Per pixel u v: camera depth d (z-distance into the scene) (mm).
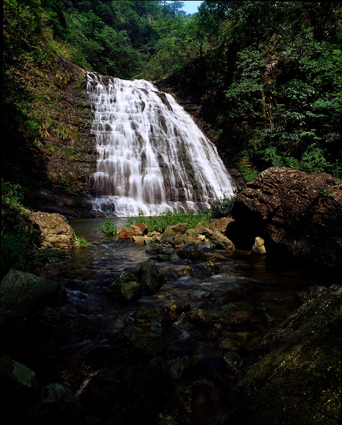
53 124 16828
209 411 1959
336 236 5324
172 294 4094
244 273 5262
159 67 36094
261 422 1652
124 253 6754
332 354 1790
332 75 16391
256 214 6895
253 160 19312
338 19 20062
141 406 2010
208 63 28156
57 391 2117
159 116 23531
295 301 3828
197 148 22500
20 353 2619
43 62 18844
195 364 2422
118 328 3125
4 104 12164
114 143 19172
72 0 41469
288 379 1867
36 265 5145
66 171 15719
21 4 17562
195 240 7559
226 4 22438
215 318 3270
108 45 36062
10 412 1810
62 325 3074
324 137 14328
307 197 5926
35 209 12180
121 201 16688
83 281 4523
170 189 18922
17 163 13047
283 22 20641
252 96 19266
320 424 1445
